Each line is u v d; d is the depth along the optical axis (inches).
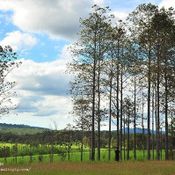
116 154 1668.3
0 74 1665.8
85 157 3245.6
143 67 1950.1
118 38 1951.3
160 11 1937.7
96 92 1895.9
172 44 1902.1
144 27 1931.6
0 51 1667.1
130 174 915.4
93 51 1868.8
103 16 1886.1
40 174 923.4
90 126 1957.4
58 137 2696.9
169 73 1895.9
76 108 1916.8
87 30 1873.8
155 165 1263.5
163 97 1959.9
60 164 1387.8
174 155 2815.0
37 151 3457.2
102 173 941.2
